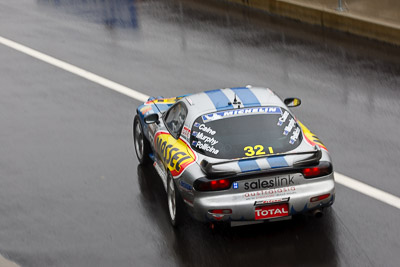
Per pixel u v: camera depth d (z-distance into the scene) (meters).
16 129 12.66
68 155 11.42
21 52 17.11
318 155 7.97
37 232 9.04
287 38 17.08
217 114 8.74
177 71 15.34
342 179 9.98
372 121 12.23
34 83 15.05
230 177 7.88
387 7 17.25
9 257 8.45
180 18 19.19
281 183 7.97
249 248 8.20
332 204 8.88
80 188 10.22
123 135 12.12
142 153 10.67
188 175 8.15
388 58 15.35
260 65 15.44
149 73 15.31
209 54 16.31
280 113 8.75
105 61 16.22
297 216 8.88
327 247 8.13
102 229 9.00
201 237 8.53
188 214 9.05
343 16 17.17
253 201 7.90
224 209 7.89
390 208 9.05
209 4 20.36
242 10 19.53
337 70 14.88
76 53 16.86
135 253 8.35
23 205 9.80
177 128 9.17
